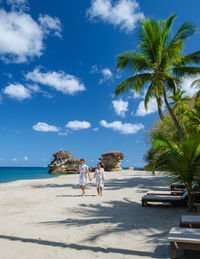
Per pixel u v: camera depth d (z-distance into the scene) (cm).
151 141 729
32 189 1271
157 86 1335
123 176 2462
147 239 395
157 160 654
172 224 496
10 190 1247
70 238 405
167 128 2075
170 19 1269
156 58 1337
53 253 333
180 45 1295
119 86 1421
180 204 734
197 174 620
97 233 434
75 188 1306
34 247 359
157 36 1301
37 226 491
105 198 905
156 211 648
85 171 985
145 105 1501
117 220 542
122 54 1336
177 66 1354
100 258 313
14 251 342
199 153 606
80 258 314
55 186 1453
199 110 1756
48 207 719
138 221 530
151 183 1534
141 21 1316
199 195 772
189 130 1664
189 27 1220
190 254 324
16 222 529
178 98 2244
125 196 956
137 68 1365
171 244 293
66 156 4906
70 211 656
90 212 641
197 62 1326
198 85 1808
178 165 632
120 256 320
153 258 312
